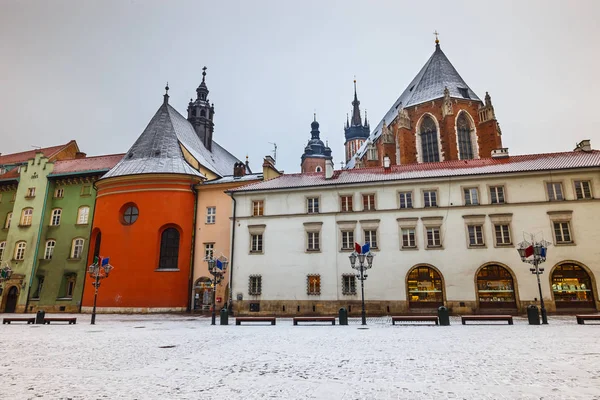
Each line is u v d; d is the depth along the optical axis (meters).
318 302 35.44
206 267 42.03
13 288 48.38
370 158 66.69
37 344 17.70
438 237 34.34
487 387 9.24
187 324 28.62
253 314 36.50
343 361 12.80
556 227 32.47
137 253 41.88
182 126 58.12
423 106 59.81
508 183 33.88
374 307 34.09
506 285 32.47
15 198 52.47
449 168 37.28
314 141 124.38
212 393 8.99
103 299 41.78
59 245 48.41
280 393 8.95
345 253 35.75
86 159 54.78
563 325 23.61
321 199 37.72
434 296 33.47
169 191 43.59
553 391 8.83
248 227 38.81
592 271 31.02
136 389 9.40
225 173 63.75
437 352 14.30
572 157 34.97
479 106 58.16
